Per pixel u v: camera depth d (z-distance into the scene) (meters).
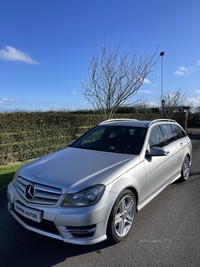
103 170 3.27
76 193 2.87
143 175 3.70
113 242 3.22
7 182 5.58
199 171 7.24
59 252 3.10
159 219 4.01
